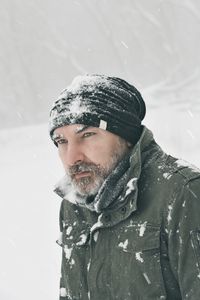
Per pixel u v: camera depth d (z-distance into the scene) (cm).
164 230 164
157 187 167
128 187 166
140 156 168
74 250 187
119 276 168
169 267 164
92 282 176
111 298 171
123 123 171
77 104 168
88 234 183
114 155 170
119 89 174
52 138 178
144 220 166
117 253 169
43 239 776
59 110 171
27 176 1331
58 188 180
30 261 683
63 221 196
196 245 159
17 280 620
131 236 167
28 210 962
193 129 1267
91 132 169
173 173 167
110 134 170
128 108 174
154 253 163
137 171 168
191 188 163
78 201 175
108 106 169
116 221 169
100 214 176
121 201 167
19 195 1116
